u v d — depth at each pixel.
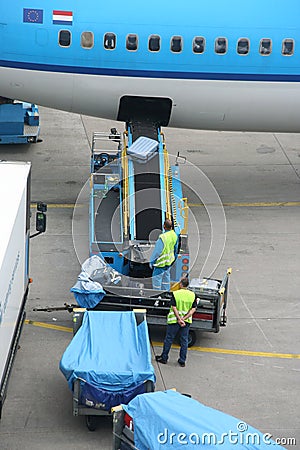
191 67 60.31
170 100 62.06
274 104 63.09
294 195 69.25
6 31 59.22
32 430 39.84
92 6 58.78
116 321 43.75
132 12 58.94
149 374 39.03
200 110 63.16
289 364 46.75
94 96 61.75
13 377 43.84
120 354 41.12
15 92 62.41
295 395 43.88
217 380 44.78
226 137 80.50
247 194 68.88
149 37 59.19
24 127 74.62
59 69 59.94
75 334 43.59
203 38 59.66
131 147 57.34
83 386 38.69
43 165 71.75
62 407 41.69
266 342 48.81
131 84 60.81
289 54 60.81
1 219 39.59
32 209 63.72
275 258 59.03
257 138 80.75
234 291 54.34
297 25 60.25
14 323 41.00
